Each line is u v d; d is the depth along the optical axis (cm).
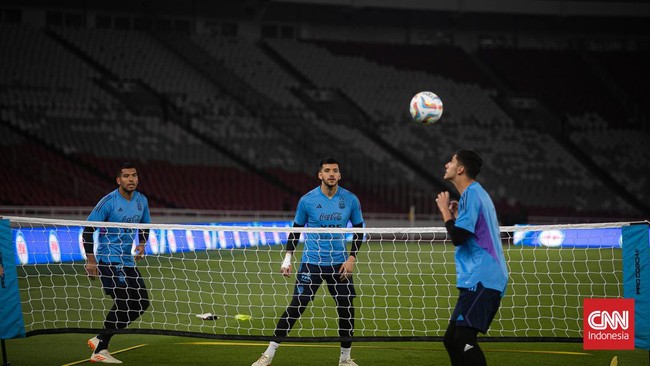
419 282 5503
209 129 13300
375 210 12544
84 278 5328
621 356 3027
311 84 14988
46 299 4425
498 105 15612
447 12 15925
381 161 13625
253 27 15850
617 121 15488
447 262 6981
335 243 2886
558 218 12950
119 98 13162
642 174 14462
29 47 13225
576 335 3544
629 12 15688
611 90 16088
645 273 2608
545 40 17200
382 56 16100
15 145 11225
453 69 16150
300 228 2811
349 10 15500
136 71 13812
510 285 5356
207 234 8388
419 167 13800
